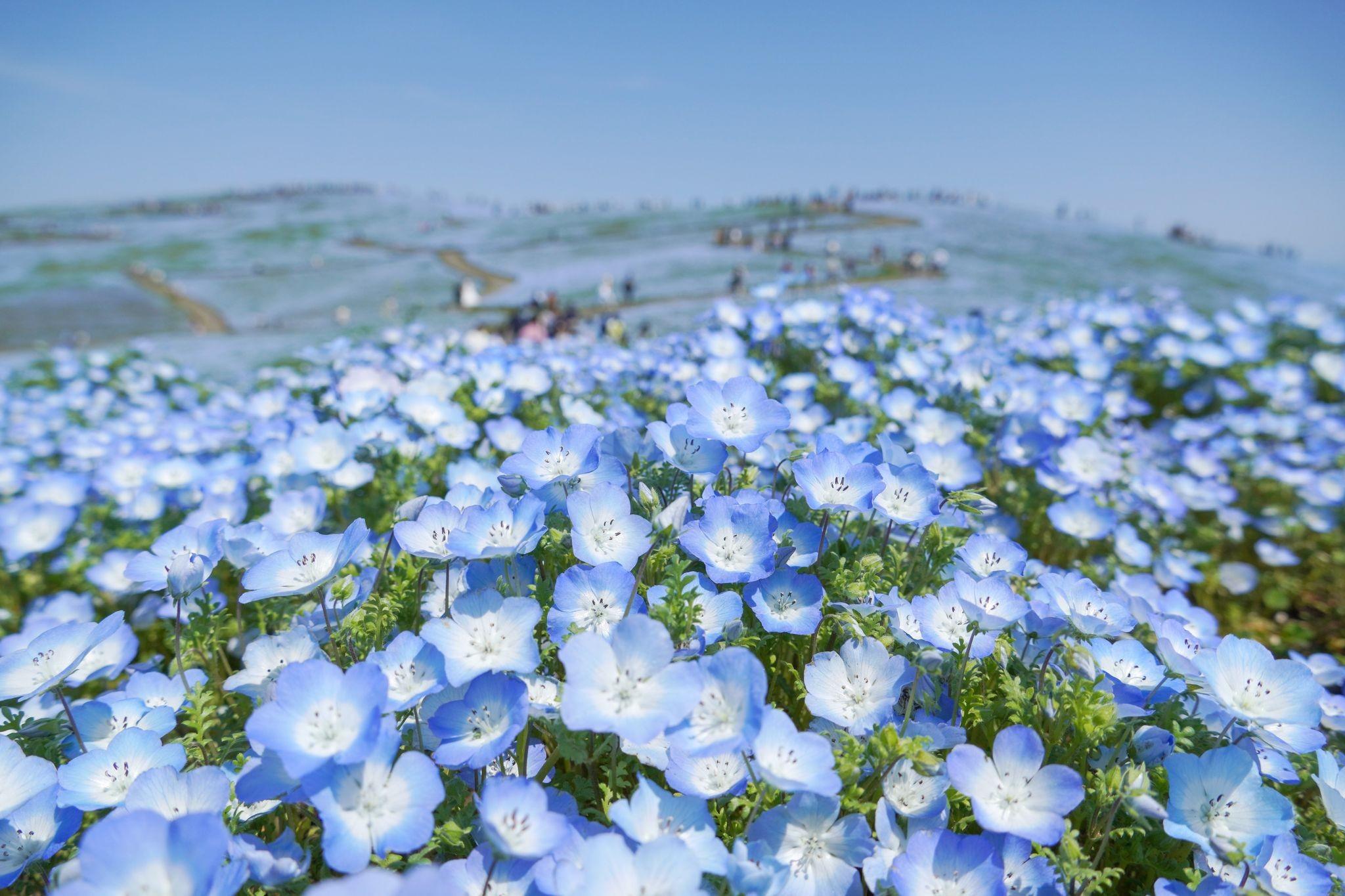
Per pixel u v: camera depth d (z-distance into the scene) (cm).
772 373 48
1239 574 46
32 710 21
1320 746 20
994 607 21
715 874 15
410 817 15
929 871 16
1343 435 62
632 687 15
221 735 22
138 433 72
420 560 23
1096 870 18
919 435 38
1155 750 19
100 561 43
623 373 56
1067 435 43
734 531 20
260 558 22
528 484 21
